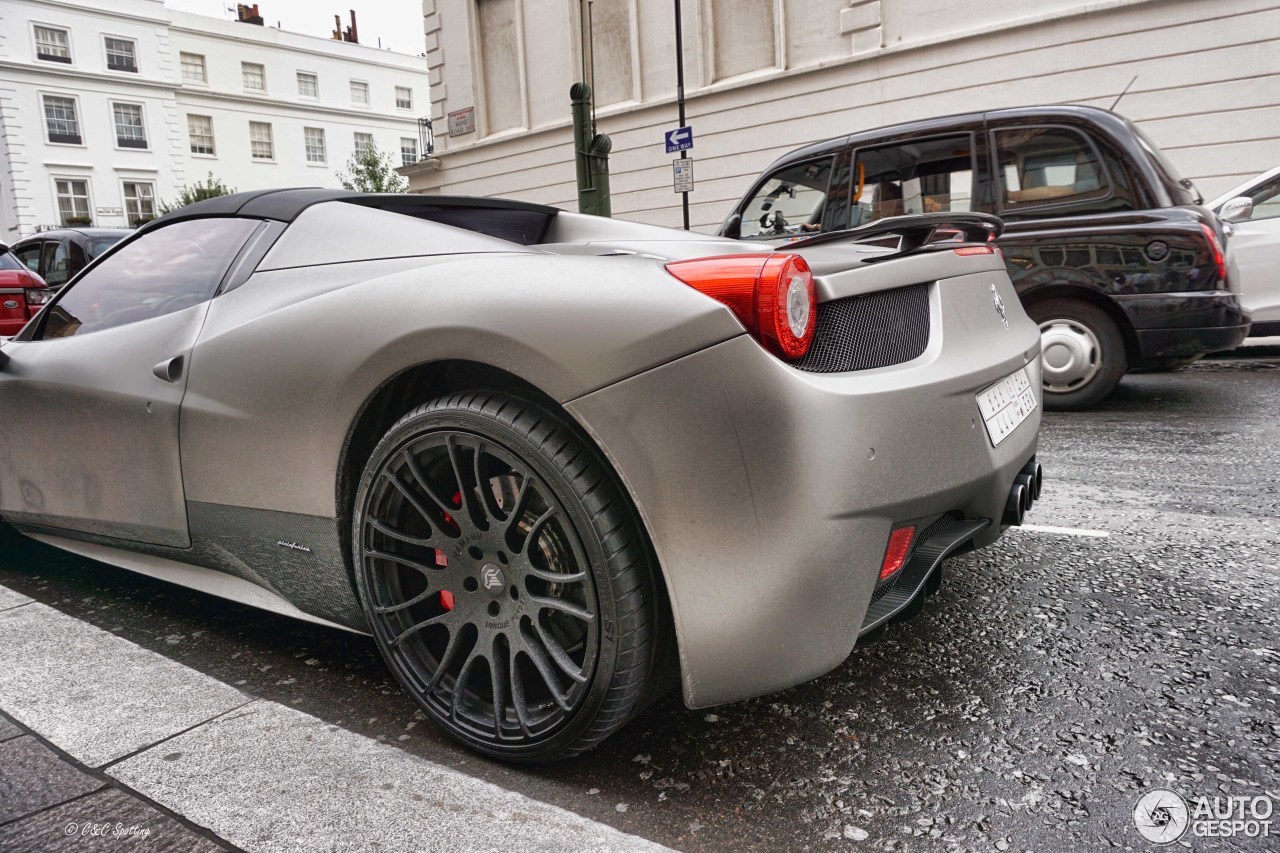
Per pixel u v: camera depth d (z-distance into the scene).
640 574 1.41
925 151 5.27
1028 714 1.71
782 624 1.38
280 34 40.19
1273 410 4.76
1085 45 10.03
